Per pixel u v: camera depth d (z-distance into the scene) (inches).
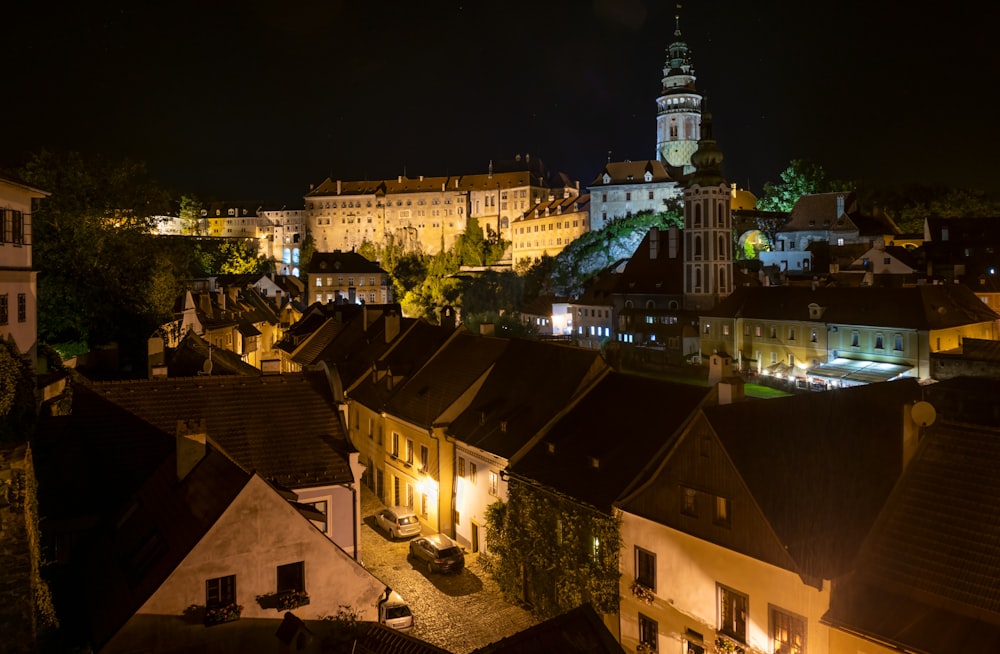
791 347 3595.0
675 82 7623.0
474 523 1663.4
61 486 1074.7
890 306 3223.4
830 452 1115.9
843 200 5497.1
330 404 1341.0
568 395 1560.0
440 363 2027.6
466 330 2101.4
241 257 7032.5
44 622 753.6
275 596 905.5
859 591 912.9
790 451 1097.4
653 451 1290.6
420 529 1726.1
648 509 1181.7
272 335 4030.5
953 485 923.4
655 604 1165.7
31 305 1631.4
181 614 853.2
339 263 6461.6
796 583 954.7
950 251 4441.4
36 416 1273.4
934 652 802.8
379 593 968.3
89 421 1184.2
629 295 5108.3
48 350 1824.6
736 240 5935.0
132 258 2417.6
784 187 6973.4
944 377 2935.5
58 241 2230.6
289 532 915.4
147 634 832.3
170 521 954.7
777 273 5231.3
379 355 2346.2
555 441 1485.0
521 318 6235.2
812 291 3622.0
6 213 1531.7
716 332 3996.1
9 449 893.8
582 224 7657.5
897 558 909.8
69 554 1038.4
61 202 2272.4
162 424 1216.2
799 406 1167.0
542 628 812.0
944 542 887.1
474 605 1407.5
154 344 1676.9
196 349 1895.9
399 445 1967.3
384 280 6530.5
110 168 2426.2
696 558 1098.1
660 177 7032.5
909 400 1268.5
